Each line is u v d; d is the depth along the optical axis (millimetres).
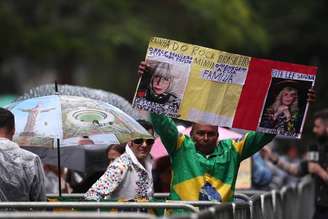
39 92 24328
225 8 71125
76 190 24938
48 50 70000
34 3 70125
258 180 29516
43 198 19203
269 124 19766
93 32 70812
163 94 19281
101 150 24844
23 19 70125
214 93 19500
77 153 24672
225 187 19953
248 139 20359
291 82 19781
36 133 19500
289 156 44875
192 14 71500
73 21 70812
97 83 84625
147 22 72125
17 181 18938
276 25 79312
